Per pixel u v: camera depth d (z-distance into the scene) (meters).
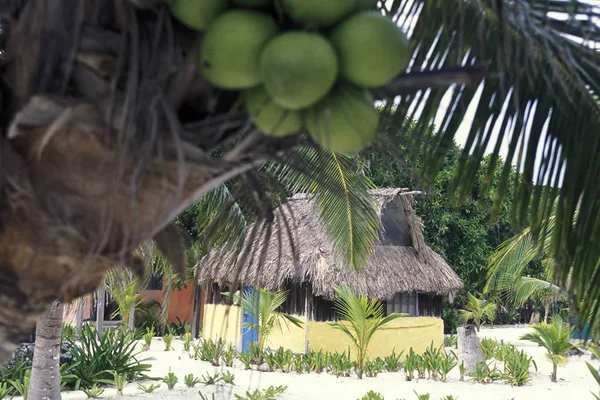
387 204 16.55
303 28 1.25
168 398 11.03
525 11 2.10
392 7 2.14
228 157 1.43
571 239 2.46
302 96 1.17
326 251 14.95
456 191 2.58
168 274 9.10
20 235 1.30
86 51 1.33
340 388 12.80
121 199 1.30
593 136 2.39
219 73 1.27
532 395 12.85
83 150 1.28
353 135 1.29
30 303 1.35
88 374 11.81
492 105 2.38
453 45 2.22
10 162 1.30
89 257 1.28
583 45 2.28
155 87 1.34
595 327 2.60
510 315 30.14
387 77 1.25
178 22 1.43
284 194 2.34
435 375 14.29
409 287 15.72
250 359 14.76
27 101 1.32
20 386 10.09
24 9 1.35
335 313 15.90
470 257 25.09
